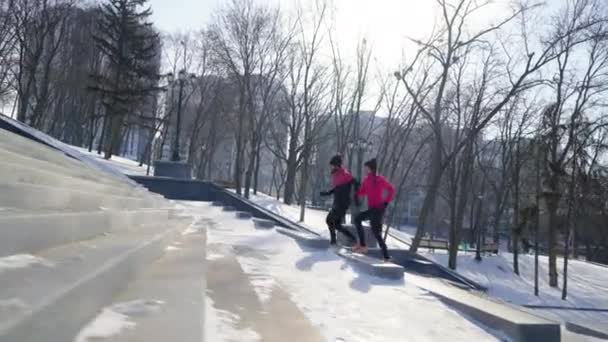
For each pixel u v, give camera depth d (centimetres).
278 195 5169
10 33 3588
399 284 535
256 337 257
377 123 4062
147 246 371
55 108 4769
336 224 889
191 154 4703
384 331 334
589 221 4266
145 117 4188
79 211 356
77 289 190
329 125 4803
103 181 764
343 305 396
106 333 196
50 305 158
